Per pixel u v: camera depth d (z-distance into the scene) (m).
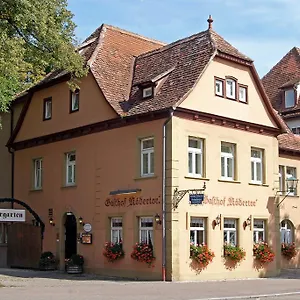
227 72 27.36
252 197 27.84
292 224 32.75
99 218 27.31
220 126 26.67
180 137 24.77
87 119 28.42
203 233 25.48
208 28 28.00
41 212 31.00
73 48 26.39
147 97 26.66
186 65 26.97
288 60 43.00
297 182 33.25
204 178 25.53
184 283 23.16
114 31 31.03
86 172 28.39
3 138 34.97
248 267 27.17
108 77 28.36
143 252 24.61
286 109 39.50
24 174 32.62
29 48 25.50
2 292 18.88
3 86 27.98
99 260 27.05
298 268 32.56
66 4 26.30
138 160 25.75
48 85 31.14
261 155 28.92
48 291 19.31
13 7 23.12
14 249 31.62
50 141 30.94
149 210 24.94
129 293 18.88
